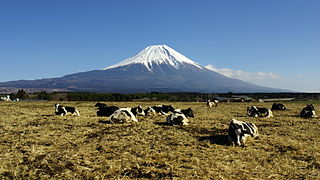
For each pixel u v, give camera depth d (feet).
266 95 499.10
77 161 39.06
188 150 46.44
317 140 55.98
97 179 32.17
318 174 35.06
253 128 55.72
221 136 58.39
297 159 42.01
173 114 79.87
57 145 49.49
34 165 36.94
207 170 35.63
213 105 196.03
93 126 74.84
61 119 91.15
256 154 44.27
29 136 57.67
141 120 91.61
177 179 32.32
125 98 412.16
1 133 61.00
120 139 55.47
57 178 32.40
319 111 139.54
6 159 39.42
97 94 425.28
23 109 144.77
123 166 37.06
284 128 72.38
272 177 33.83
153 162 39.09
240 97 435.12
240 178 33.22
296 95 467.11
